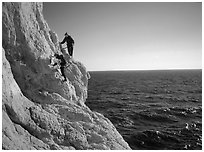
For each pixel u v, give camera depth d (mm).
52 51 12367
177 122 28750
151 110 35625
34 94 9805
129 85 87938
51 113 9094
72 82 12898
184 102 45250
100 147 8562
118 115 31984
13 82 8336
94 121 9945
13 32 9750
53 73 10812
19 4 10156
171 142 21125
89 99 48875
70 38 13742
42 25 12570
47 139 7801
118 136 9914
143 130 24531
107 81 113812
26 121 7820
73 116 9547
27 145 6863
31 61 10375
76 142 8305
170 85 87000
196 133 23844
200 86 82062
